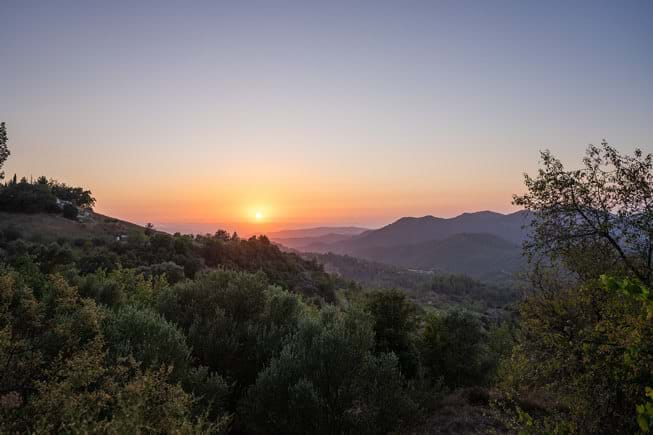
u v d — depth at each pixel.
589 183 7.81
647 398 5.65
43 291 12.30
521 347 8.48
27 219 86.19
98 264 46.16
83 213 109.19
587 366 6.50
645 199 7.18
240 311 15.02
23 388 5.65
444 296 142.25
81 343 7.46
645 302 3.24
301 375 9.98
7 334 5.85
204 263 73.94
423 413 11.93
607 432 6.39
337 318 13.84
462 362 18.70
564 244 8.02
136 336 10.38
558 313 8.22
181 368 9.83
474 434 10.57
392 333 18.66
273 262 94.75
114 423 4.45
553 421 6.91
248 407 10.21
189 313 14.77
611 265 7.69
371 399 10.25
